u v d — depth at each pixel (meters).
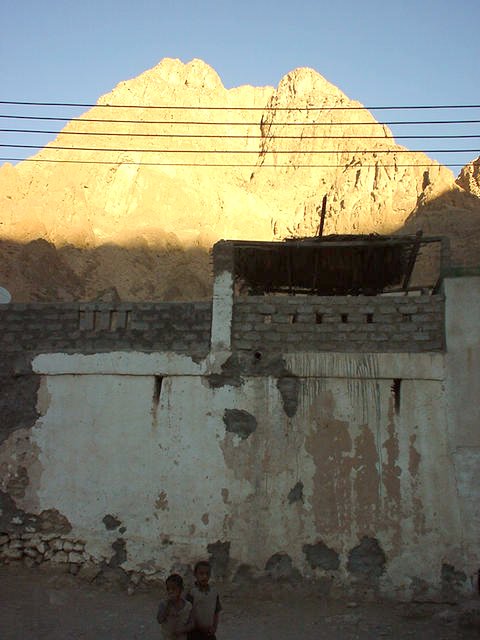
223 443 10.48
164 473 10.47
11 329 11.32
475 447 10.09
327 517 10.10
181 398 10.70
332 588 9.84
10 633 8.65
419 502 10.02
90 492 10.53
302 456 10.33
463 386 10.31
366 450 10.27
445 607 9.57
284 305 10.95
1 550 10.48
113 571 10.23
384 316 10.78
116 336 11.13
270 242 11.62
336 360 10.59
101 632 8.77
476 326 10.49
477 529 9.80
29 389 11.01
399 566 9.84
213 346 10.80
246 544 10.10
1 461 10.79
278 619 9.30
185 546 10.19
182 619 6.93
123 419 10.72
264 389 10.60
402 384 10.44
